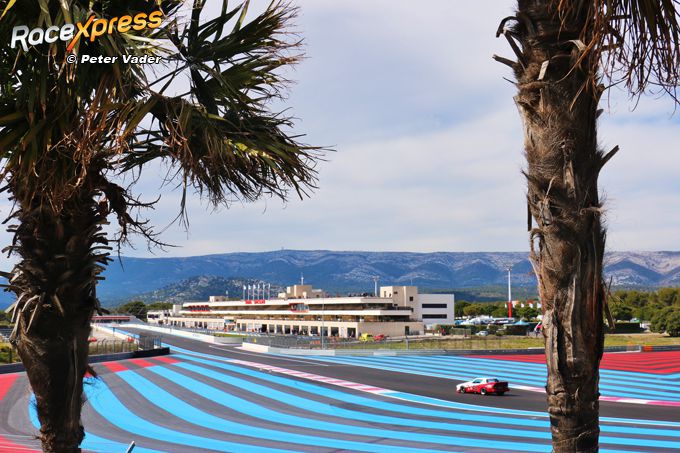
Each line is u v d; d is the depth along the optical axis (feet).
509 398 130.11
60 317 17.94
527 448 80.53
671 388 147.13
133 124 16.08
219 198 20.02
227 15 18.86
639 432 90.84
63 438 18.04
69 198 17.58
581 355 12.64
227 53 19.42
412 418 105.70
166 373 167.53
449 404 121.70
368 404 121.80
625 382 157.89
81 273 18.20
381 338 364.38
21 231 17.90
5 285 18.17
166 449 79.61
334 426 98.02
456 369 189.26
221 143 18.08
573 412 12.60
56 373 17.90
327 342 295.69
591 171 13.04
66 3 15.31
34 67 16.31
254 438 87.71
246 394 133.49
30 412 99.71
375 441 85.56
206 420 102.83
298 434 91.04
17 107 16.63
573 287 12.69
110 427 95.14
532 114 13.35
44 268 17.84
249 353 262.67
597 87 13.01
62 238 17.89
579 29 13.14
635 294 509.76
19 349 18.12
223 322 621.72
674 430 92.48
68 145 16.51
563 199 12.87
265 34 19.66
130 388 137.49
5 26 15.71
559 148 12.96
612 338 322.96
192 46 18.93
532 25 13.44
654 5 13.46
